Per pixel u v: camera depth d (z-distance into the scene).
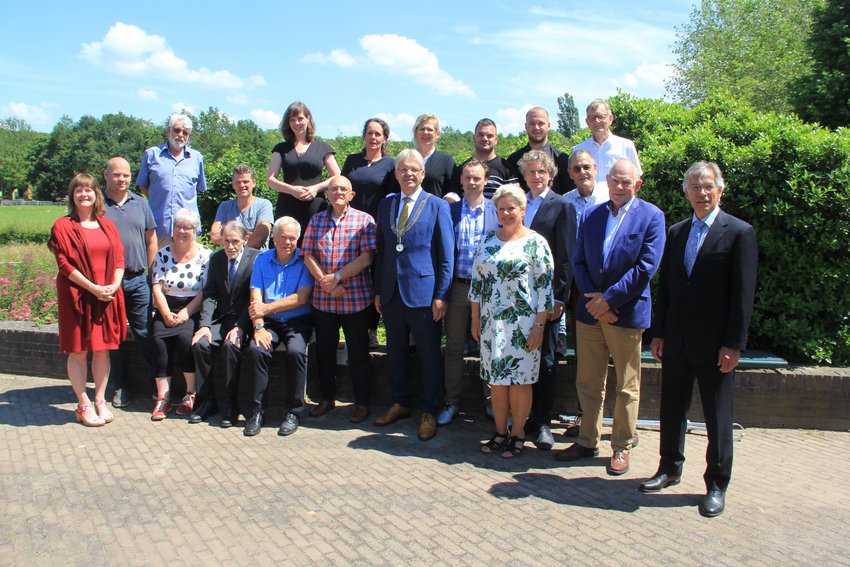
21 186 93.38
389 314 4.73
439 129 5.29
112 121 70.81
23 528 3.19
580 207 4.66
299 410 4.77
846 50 15.55
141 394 5.65
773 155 5.05
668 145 5.60
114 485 3.71
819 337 5.07
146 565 2.86
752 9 24.17
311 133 5.66
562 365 4.99
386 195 5.21
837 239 4.89
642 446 4.50
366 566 2.87
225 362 4.87
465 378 5.11
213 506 3.45
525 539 3.12
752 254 3.40
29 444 4.38
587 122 5.20
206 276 5.29
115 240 4.87
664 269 3.79
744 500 3.61
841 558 2.97
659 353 3.87
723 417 3.49
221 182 10.09
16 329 6.20
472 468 4.04
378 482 3.79
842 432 4.76
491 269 4.16
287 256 5.03
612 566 2.88
